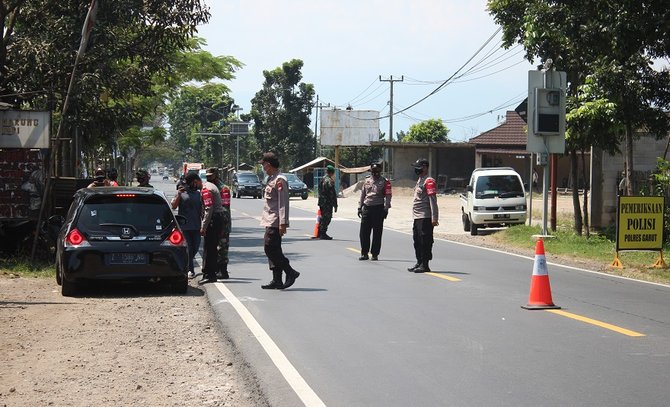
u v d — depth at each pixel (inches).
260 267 657.0
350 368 308.0
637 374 296.5
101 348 342.0
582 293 509.4
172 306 454.9
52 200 708.0
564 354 330.0
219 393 273.4
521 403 259.3
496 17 936.3
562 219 1288.1
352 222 1275.8
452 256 749.9
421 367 309.0
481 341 355.6
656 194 900.0
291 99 3260.3
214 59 1227.9
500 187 1062.4
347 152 3531.0
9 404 256.8
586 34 792.9
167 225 499.5
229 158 4320.9
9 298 480.4
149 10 772.0
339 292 503.8
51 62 725.9
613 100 797.9
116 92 774.5
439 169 2615.7
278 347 344.8
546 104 863.1
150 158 5118.1
